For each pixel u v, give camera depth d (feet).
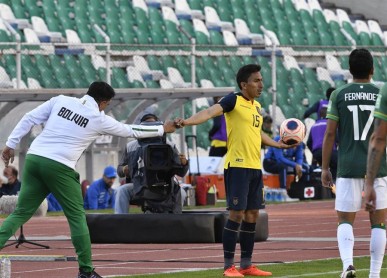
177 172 118.83
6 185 182.60
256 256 108.27
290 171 220.23
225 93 210.38
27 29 279.90
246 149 90.33
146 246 120.06
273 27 331.98
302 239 130.00
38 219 175.73
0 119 193.57
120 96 200.54
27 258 99.55
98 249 117.39
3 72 258.98
